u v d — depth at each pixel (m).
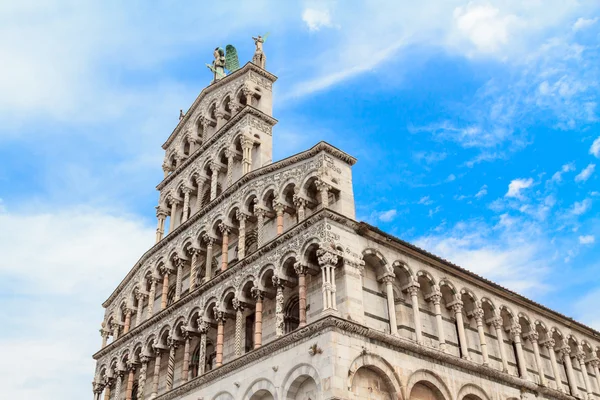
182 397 42.00
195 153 55.94
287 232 38.69
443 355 37.66
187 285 50.97
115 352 54.06
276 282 38.16
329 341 32.22
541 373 46.72
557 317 51.34
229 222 46.47
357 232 38.06
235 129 51.53
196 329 45.06
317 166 40.59
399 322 38.31
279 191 42.66
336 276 36.25
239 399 36.75
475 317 43.88
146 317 53.75
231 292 42.22
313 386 33.03
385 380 34.03
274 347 35.50
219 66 63.16
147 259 55.72
